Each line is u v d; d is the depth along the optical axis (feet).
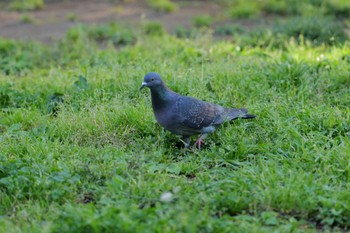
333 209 28.58
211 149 36.06
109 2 82.12
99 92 43.86
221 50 55.06
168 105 35.55
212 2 81.46
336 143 35.60
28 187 30.86
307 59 50.37
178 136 37.70
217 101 41.78
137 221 26.05
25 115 41.60
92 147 36.14
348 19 69.67
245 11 73.67
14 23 73.36
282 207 29.27
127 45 59.93
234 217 28.32
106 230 25.75
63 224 26.32
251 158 34.91
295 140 36.04
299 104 41.60
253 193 29.99
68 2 82.48
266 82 45.09
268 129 37.76
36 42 63.26
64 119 39.55
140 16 75.15
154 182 30.94
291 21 61.67
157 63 50.85
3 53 60.59
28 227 27.17
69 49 60.29
